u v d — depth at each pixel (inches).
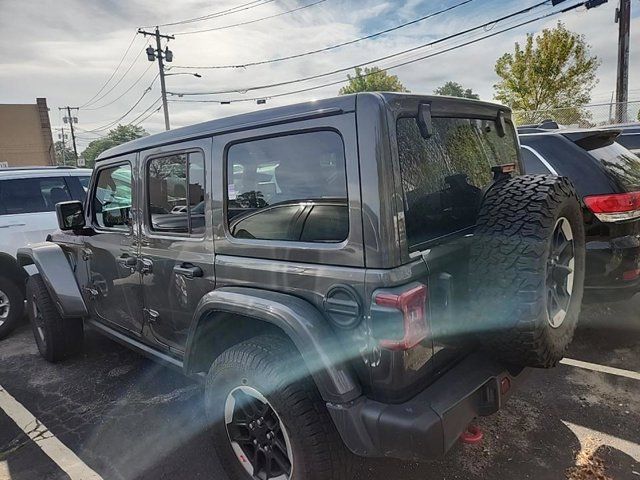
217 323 99.2
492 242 79.8
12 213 220.5
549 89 813.2
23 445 123.6
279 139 85.0
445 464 104.5
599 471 99.6
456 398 74.6
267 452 89.1
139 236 120.6
